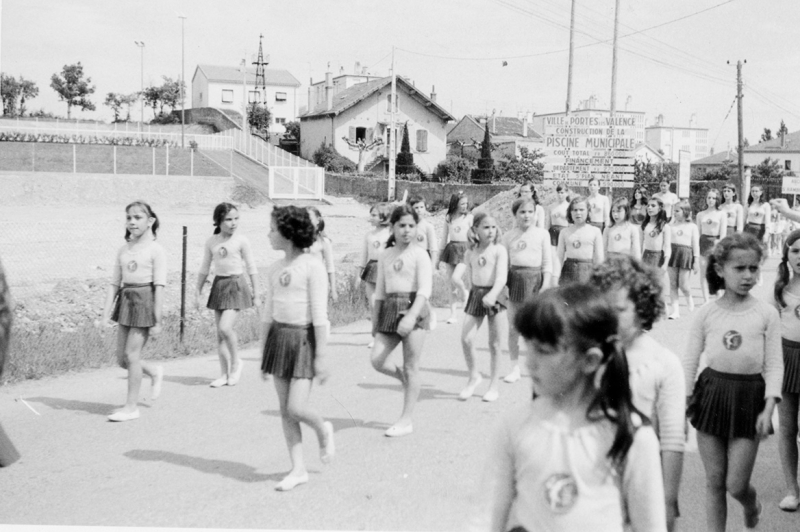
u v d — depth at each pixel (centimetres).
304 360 523
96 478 545
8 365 805
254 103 7344
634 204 1240
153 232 696
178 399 753
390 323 636
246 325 1066
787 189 3650
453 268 1205
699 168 7412
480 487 250
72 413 700
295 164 5650
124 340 687
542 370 234
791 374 485
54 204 3662
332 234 2909
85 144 4669
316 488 530
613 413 234
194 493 519
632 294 334
